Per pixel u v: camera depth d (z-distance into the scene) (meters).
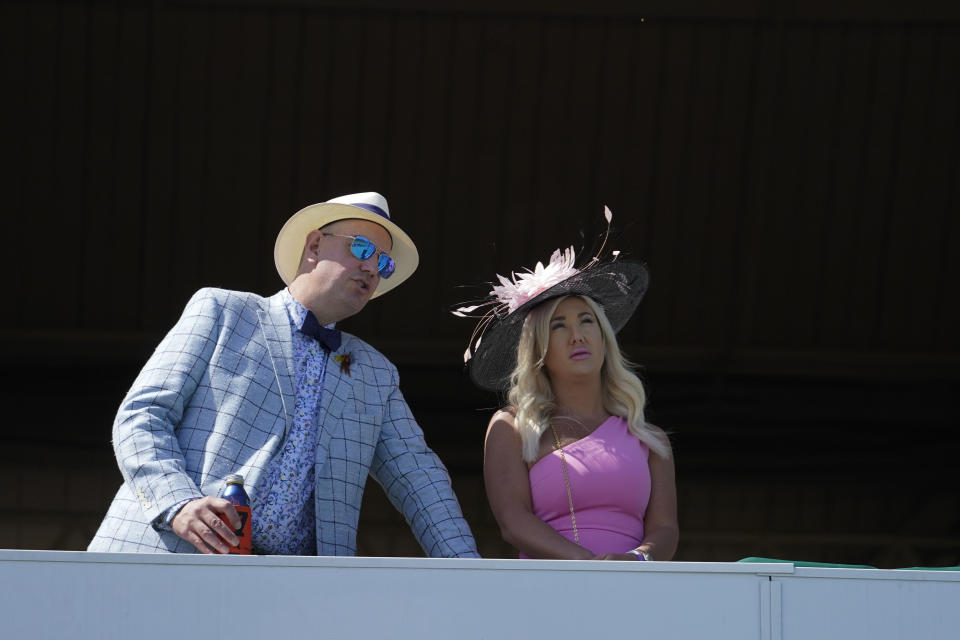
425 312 27.31
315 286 6.64
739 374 27.58
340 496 6.25
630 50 23.58
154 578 4.73
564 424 7.04
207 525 5.50
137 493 5.71
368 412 6.54
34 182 25.31
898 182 24.91
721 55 23.47
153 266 26.62
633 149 25.03
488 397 27.11
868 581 4.86
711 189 25.36
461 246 26.64
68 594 4.70
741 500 27.05
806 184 25.12
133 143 25.05
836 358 27.28
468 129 25.03
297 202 26.12
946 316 26.56
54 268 26.44
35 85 24.06
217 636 4.70
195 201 25.95
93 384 27.08
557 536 6.48
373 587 4.77
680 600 4.82
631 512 6.82
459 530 6.39
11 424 26.53
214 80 24.33
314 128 25.09
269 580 4.76
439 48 23.81
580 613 4.79
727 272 26.39
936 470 26.84
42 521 26.31
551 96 24.44
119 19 23.28
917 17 22.36
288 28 23.59
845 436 27.22
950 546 26.86
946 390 27.23
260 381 6.26
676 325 27.28
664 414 27.34
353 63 24.12
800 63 23.45
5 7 22.89
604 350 7.30
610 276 7.33
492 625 4.77
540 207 26.11
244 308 6.48
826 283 26.44
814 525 27.11
